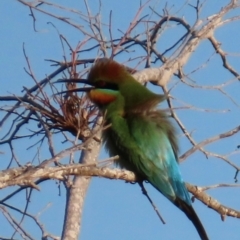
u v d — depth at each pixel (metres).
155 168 11.69
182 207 11.27
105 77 12.47
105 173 10.16
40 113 12.06
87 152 11.73
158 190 11.59
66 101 11.84
